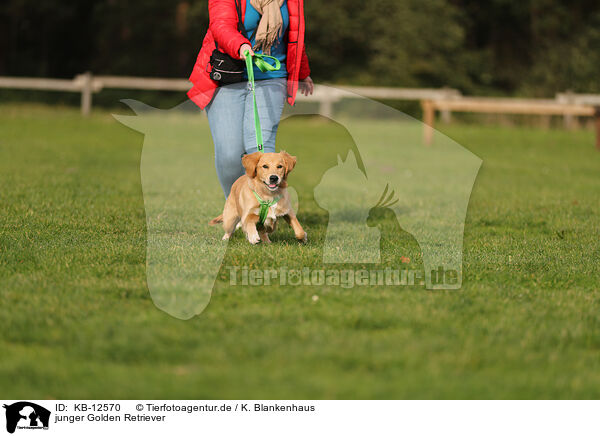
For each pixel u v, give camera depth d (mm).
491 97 55781
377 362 6281
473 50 59500
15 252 9359
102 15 57281
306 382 5961
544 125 43094
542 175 21375
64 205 13133
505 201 16031
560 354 6570
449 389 5961
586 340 6910
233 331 6852
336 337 6746
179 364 6227
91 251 9477
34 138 26281
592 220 13719
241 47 8969
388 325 7164
